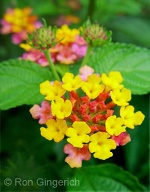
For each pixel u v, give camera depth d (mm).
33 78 178
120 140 151
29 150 228
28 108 253
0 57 283
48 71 179
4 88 175
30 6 295
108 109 154
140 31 279
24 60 180
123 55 182
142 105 230
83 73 166
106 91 156
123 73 179
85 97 152
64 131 146
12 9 289
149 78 178
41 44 163
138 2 290
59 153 222
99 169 177
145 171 220
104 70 179
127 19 289
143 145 226
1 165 230
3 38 298
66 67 184
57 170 210
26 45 188
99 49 182
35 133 241
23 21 243
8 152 234
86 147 149
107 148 145
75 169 182
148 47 276
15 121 249
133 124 150
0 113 253
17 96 173
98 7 276
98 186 177
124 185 177
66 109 146
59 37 182
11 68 179
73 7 297
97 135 145
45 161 219
